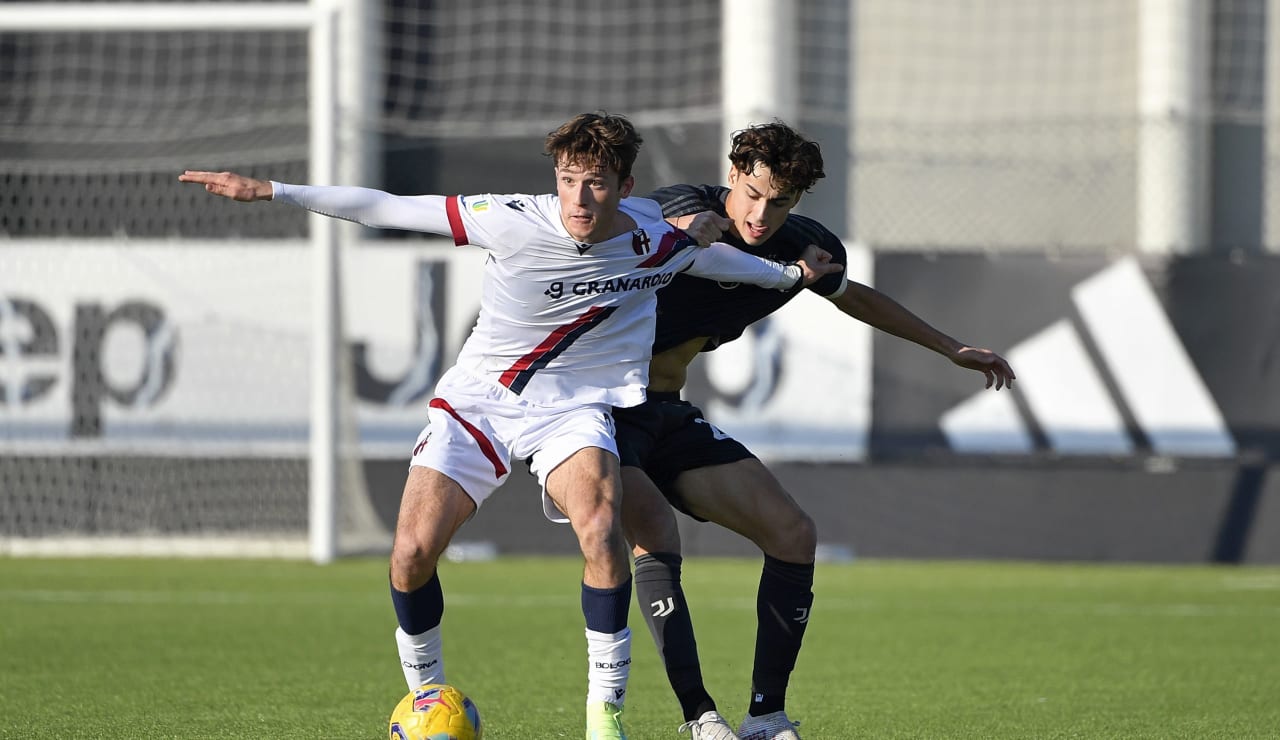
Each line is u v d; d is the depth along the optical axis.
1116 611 26.86
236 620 24.69
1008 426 35.16
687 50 44.78
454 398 13.30
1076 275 34.84
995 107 43.91
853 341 35.50
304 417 36.66
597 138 12.29
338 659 20.55
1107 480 34.91
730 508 13.70
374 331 36.06
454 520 12.84
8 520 36.41
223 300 36.56
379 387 36.06
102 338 36.28
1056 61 43.62
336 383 34.09
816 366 35.56
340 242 34.12
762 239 13.62
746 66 42.19
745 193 13.45
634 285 13.17
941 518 35.28
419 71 43.91
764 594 13.70
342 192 13.08
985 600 28.42
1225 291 34.53
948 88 44.00
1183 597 29.03
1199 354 34.59
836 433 35.56
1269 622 25.47
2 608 26.11
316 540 34.28
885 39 43.97
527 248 12.86
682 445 13.96
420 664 13.11
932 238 43.66
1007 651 21.97
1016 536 35.12
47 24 33.47
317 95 33.22
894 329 14.98
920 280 35.06
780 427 35.56
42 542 36.38
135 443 36.44
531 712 16.58
